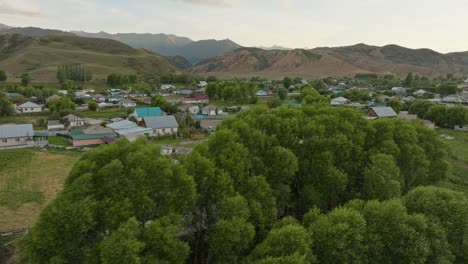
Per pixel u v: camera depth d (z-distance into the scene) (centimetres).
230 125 3562
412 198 2866
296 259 2000
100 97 16438
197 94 18588
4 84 18338
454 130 10406
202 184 2545
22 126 8106
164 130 9350
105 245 1820
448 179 5450
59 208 1927
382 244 2423
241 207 2369
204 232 2661
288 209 3453
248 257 2252
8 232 3488
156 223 2052
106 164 2216
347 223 2425
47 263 1844
